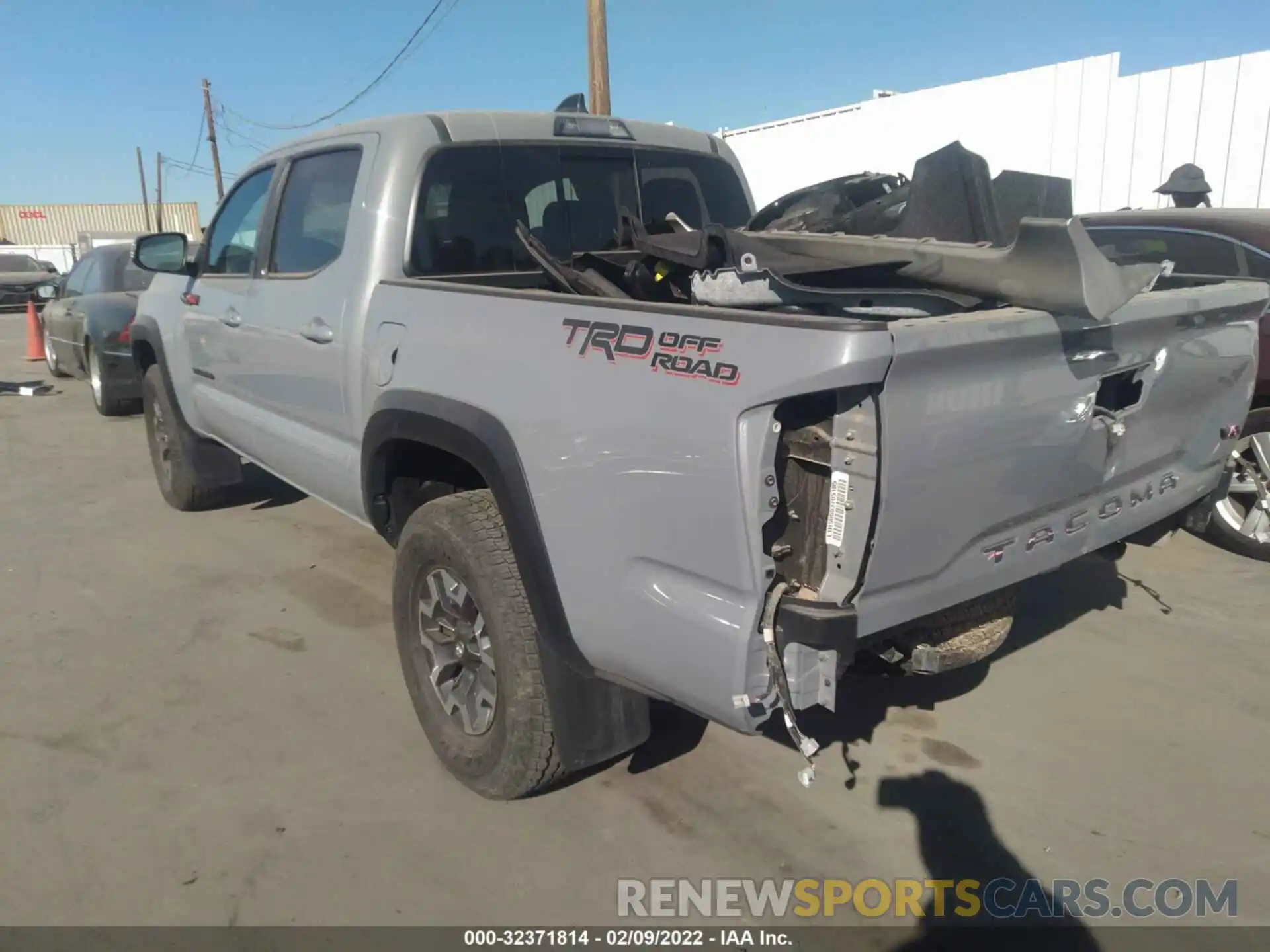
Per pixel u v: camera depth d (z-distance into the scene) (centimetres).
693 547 225
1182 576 476
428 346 305
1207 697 367
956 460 227
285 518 615
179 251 507
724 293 265
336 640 435
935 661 263
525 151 392
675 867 281
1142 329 273
